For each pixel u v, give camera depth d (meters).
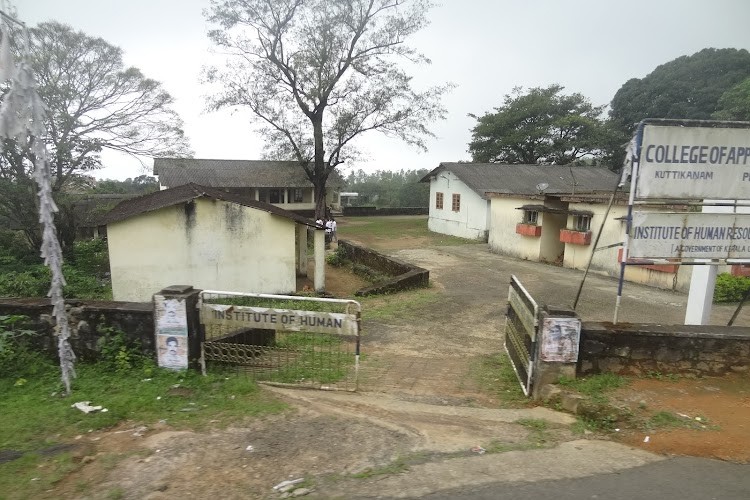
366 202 57.47
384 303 11.96
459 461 3.51
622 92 41.84
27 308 5.54
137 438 3.83
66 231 18.88
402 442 3.84
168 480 3.20
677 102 37.78
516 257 20.39
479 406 5.25
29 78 4.33
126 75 21.00
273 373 6.00
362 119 27.88
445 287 14.04
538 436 4.04
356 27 26.30
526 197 19.42
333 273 18.78
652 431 4.00
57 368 5.36
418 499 2.99
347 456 3.58
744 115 29.08
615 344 5.25
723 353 5.16
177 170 34.72
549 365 5.16
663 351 5.21
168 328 5.33
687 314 7.71
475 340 8.86
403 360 7.44
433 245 24.89
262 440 3.82
